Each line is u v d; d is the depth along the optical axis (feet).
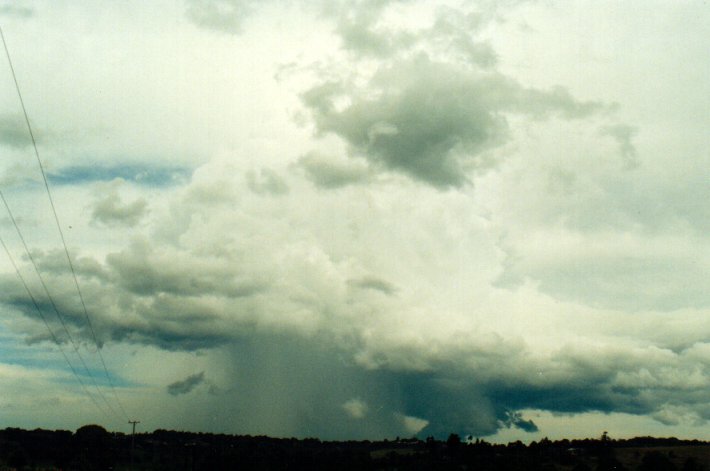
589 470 364.17
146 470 370.32
